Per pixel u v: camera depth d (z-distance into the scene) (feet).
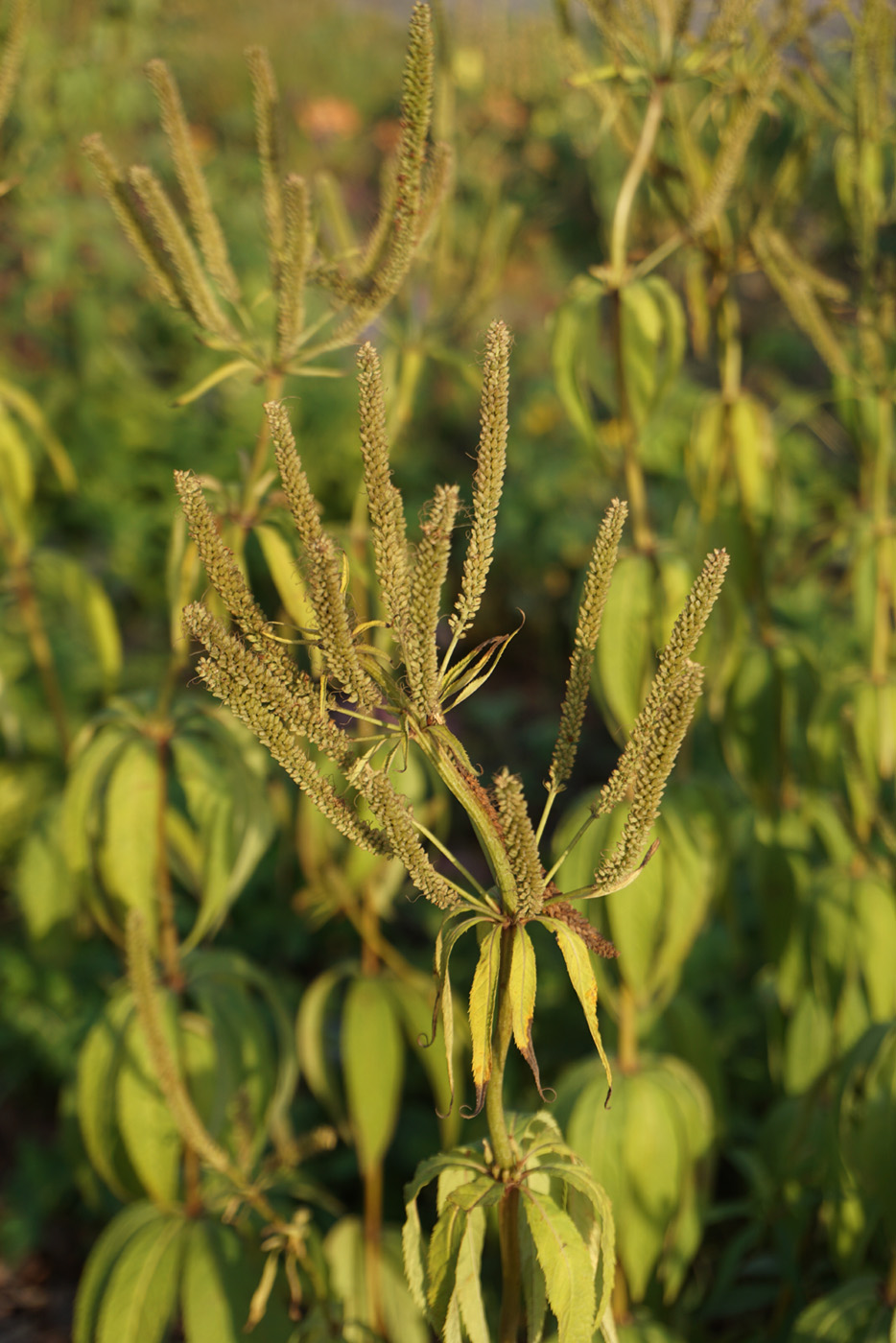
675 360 3.96
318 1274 3.67
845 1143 3.82
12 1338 5.46
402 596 2.55
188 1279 3.73
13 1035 6.37
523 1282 2.98
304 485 2.54
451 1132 4.65
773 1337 4.80
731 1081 6.12
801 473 9.65
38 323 10.77
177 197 11.54
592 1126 3.92
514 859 2.59
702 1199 4.80
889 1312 3.72
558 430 11.71
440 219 4.07
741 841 6.46
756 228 4.09
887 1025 3.82
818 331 4.22
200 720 3.95
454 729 9.95
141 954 3.33
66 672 7.92
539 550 10.70
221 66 15.40
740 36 3.73
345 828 2.64
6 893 7.20
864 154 4.23
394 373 4.24
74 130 9.32
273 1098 4.12
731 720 4.67
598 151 6.77
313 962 7.30
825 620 8.25
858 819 4.49
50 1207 5.96
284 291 3.25
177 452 10.39
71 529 10.06
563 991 6.55
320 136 14.57
